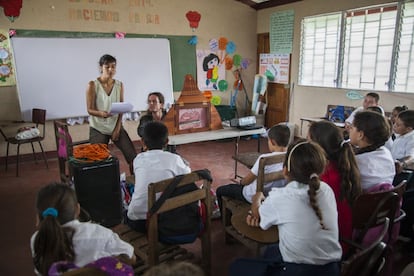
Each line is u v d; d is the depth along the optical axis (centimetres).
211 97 634
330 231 134
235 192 241
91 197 264
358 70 485
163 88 574
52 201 127
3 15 447
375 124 184
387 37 441
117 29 527
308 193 133
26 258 243
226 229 230
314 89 552
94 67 510
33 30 468
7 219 304
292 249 134
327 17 518
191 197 185
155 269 79
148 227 174
